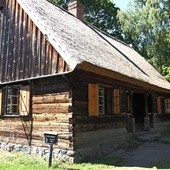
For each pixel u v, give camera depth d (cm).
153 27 3184
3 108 1477
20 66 1401
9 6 1538
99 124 1362
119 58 1759
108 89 1511
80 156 1186
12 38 1481
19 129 1383
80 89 1252
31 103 1345
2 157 1222
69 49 1184
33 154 1291
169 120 2461
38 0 1645
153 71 2412
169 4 3155
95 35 1916
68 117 1192
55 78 1264
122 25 3403
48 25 1311
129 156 1309
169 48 3177
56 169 1005
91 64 1141
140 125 2167
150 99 2172
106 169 1050
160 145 1609
